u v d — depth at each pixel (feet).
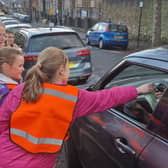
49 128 5.78
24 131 5.90
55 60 5.88
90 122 8.49
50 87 5.81
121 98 6.24
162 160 5.73
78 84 24.49
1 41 12.30
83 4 109.50
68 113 5.83
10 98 6.11
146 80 7.82
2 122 6.11
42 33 22.59
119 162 6.92
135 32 71.26
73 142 9.84
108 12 84.43
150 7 65.31
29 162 5.89
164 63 6.69
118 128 7.31
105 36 55.77
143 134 6.55
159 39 47.34
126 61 8.07
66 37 23.34
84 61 23.32
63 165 12.07
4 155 5.97
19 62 8.08
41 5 168.25
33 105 5.79
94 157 8.24
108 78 8.93
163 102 6.28
